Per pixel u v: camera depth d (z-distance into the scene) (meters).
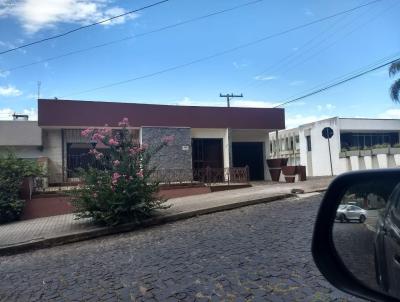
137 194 11.73
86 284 6.50
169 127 20.25
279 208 12.44
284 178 21.77
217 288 5.72
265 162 24.09
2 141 22.72
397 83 28.14
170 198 17.03
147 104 20.53
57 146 20.41
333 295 5.16
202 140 22.11
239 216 11.72
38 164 16.77
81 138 20.52
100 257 8.45
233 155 23.83
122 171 12.03
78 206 12.10
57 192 15.92
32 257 9.69
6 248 10.48
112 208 11.65
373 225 2.45
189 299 5.41
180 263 7.12
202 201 14.80
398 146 25.27
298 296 5.22
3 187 14.95
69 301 5.79
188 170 19.50
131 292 5.88
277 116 22.84
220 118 21.86
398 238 2.27
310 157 33.44
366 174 2.54
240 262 6.83
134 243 9.64
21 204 14.97
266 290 5.50
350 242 2.56
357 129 31.84
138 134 20.84
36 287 6.67
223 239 8.70
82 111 19.70
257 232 9.09
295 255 6.97
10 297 6.29
